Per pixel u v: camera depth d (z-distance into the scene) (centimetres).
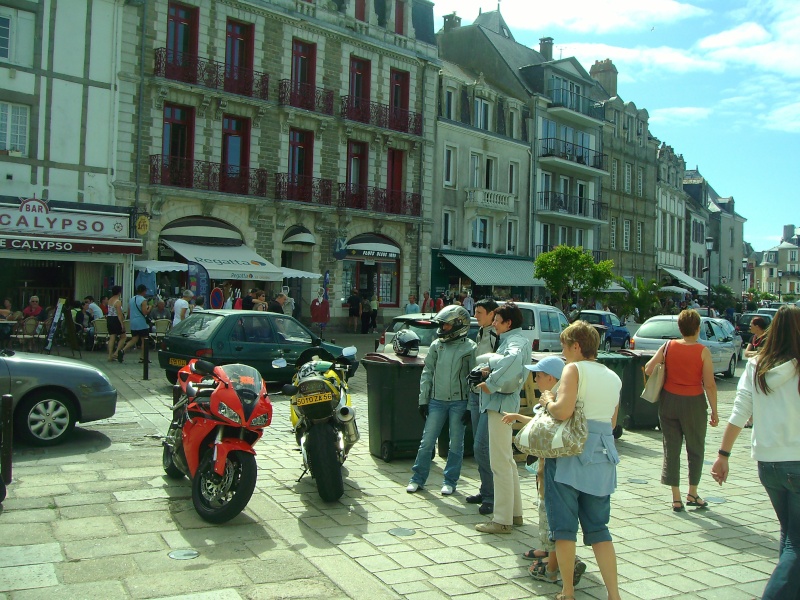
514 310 625
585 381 454
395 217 3020
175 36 2423
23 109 2052
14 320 1777
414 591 482
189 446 621
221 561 518
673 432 716
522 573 521
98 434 921
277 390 1368
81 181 2153
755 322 1200
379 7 3045
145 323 1678
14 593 450
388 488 736
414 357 857
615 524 661
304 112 2698
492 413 607
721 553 589
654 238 5069
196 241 2445
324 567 515
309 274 2512
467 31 4084
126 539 554
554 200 3891
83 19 2139
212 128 2488
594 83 4394
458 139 3381
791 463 430
